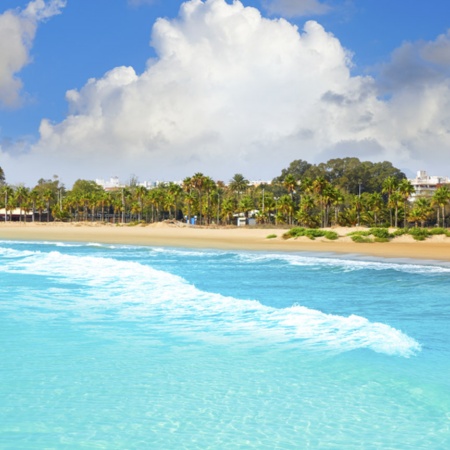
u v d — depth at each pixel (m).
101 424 7.27
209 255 46.19
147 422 7.36
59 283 23.30
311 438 6.86
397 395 8.48
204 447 6.58
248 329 13.55
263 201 137.25
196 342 12.16
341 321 14.46
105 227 118.38
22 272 27.73
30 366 10.03
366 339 12.29
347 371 9.75
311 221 122.69
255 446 6.62
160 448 6.54
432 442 6.73
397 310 16.98
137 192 159.62
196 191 149.75
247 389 8.78
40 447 6.51
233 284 24.39
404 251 48.91
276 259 41.34
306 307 17.62
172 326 14.02
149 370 9.84
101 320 14.83
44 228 114.88
